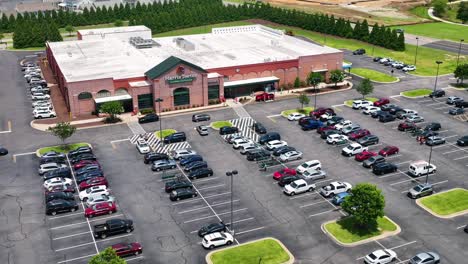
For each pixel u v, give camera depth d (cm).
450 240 6138
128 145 9088
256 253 5853
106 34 15288
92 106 10712
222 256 5797
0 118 10525
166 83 10688
